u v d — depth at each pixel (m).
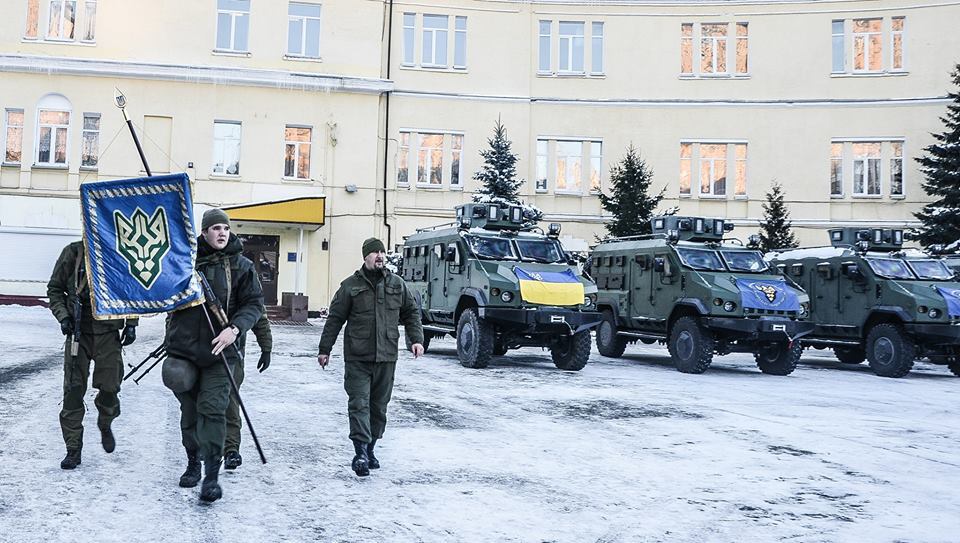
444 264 14.94
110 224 5.01
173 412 7.79
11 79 27.14
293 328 22.91
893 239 15.81
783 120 29.23
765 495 5.43
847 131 28.91
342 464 5.96
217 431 4.80
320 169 28.38
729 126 29.44
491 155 25.80
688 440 7.36
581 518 4.77
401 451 6.51
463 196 29.25
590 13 29.91
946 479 5.99
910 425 8.55
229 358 4.91
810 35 29.22
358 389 5.69
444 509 4.86
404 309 5.99
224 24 28.44
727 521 4.78
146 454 5.98
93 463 5.64
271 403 8.76
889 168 28.66
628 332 16.47
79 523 4.31
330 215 28.28
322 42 28.77
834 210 28.88
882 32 28.89
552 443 7.06
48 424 6.94
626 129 29.70
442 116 29.31
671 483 5.71
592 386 11.32
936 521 4.86
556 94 29.88
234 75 27.73
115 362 5.48
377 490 5.25
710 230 15.62
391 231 28.81
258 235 27.73
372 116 28.78
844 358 17.39
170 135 27.67
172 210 5.04
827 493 5.52
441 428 7.63
